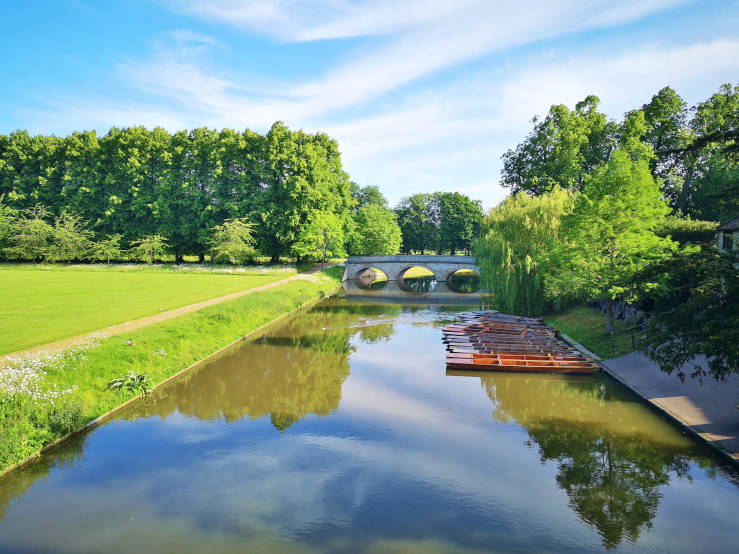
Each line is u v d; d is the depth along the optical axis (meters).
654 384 24.36
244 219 72.50
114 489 15.41
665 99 55.47
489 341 34.47
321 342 37.19
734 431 18.47
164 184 75.31
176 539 12.88
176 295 45.78
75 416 19.27
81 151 79.44
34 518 13.77
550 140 58.53
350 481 16.16
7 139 82.00
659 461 17.34
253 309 43.47
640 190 30.86
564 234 35.97
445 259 76.00
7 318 32.16
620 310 33.81
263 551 12.43
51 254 74.56
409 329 42.75
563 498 15.21
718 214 49.50
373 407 23.06
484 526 13.70
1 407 17.64
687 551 12.56
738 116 20.62
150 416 21.58
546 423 20.98
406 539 13.06
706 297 18.19
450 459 17.80
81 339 26.53
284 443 19.05
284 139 75.88
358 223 97.00
